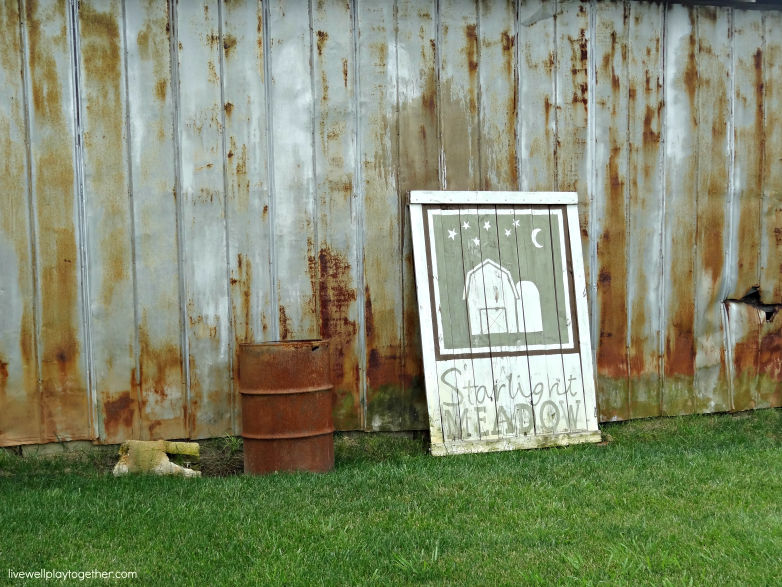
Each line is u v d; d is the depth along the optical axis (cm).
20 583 353
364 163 643
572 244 679
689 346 724
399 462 601
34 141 580
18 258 580
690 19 713
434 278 640
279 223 627
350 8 638
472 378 637
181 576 359
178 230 608
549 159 685
